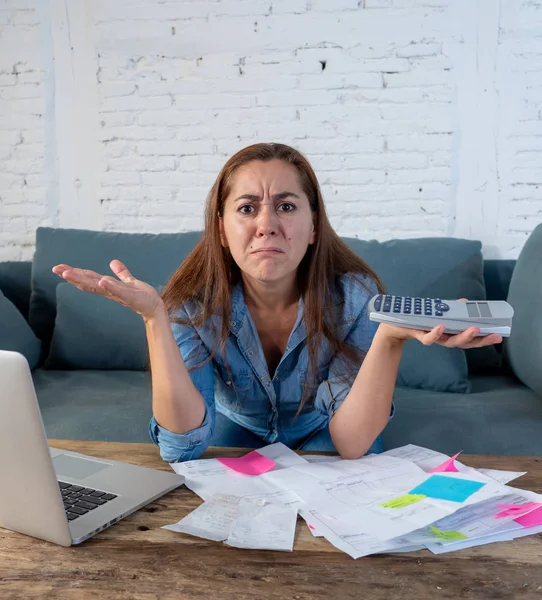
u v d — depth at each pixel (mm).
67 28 2547
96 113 2574
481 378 2107
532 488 884
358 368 1284
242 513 815
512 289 2025
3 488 753
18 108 2605
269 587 667
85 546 752
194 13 2477
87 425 1695
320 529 772
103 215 2623
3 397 697
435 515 777
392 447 1565
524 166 2377
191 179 2559
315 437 1494
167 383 1053
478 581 675
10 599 653
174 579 683
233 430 1513
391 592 656
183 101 2523
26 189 2641
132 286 1043
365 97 2428
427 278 2113
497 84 2355
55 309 2344
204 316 1271
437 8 2354
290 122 2479
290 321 1360
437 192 2430
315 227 1262
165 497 878
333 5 2402
